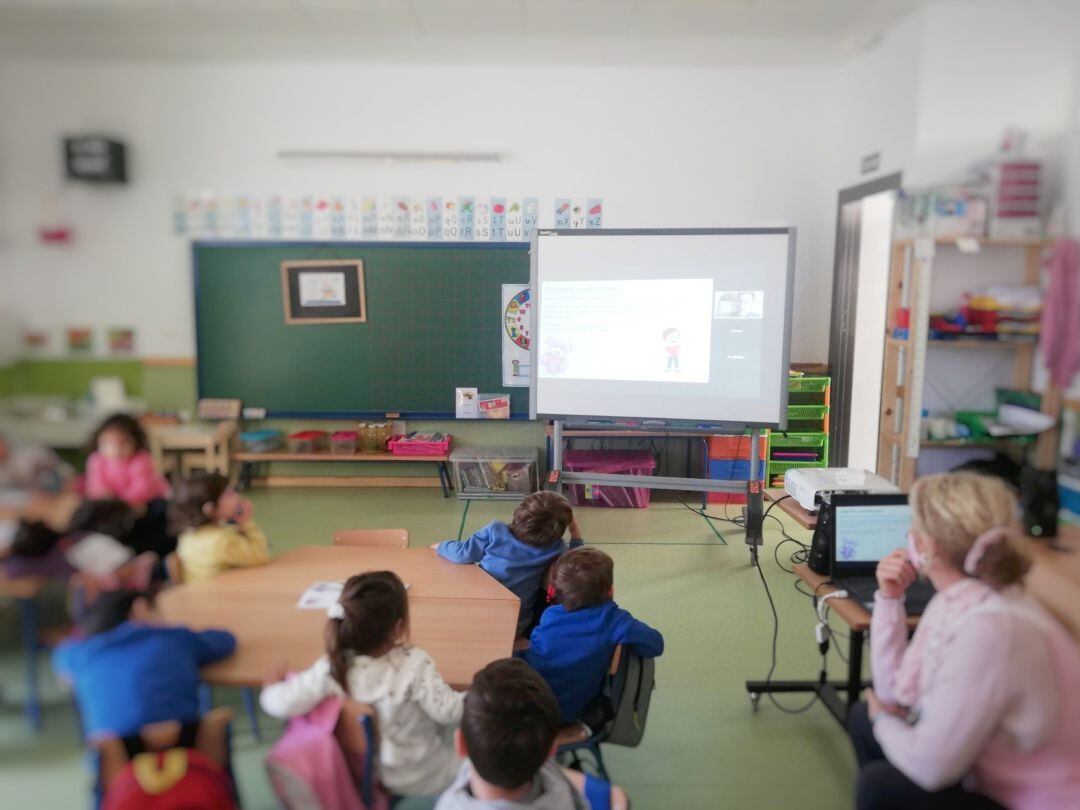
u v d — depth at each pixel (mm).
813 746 2189
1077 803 1242
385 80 4688
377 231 4789
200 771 1313
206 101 4410
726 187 4766
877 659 1604
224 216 4570
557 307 3713
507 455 4680
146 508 1693
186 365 4324
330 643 1488
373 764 1462
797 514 2689
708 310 3562
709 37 4160
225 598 1976
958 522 1346
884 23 3879
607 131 4746
